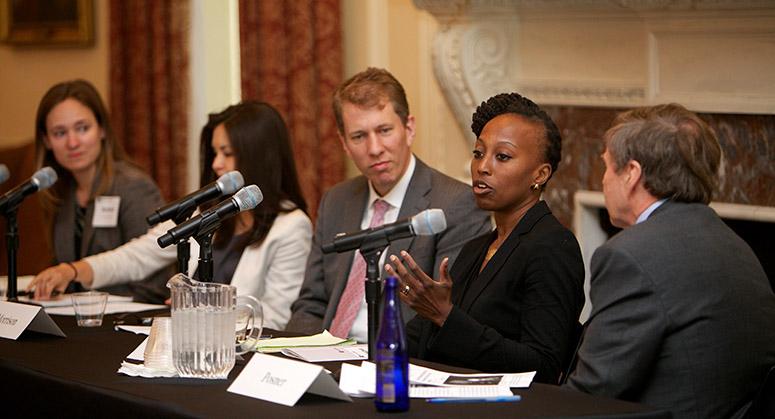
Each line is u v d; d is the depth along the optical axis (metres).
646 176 5.98
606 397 5.66
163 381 5.84
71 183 10.57
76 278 9.30
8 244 8.44
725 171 9.92
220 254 9.05
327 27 12.99
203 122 14.88
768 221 9.42
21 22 16.72
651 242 5.77
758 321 5.80
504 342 6.42
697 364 5.66
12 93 17.27
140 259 9.79
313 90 13.16
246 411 5.14
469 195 8.12
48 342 7.06
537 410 5.08
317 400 5.34
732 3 9.21
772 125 9.54
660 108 6.11
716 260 5.78
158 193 10.55
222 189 6.71
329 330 8.30
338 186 8.86
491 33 11.38
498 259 6.87
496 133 6.91
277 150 9.10
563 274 6.62
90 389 5.75
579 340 6.40
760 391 5.60
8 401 6.41
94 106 10.38
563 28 10.90
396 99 8.18
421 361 6.30
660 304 5.67
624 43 10.41
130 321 7.93
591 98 10.73
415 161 8.38
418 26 12.03
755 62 9.34
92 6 15.95
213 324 5.86
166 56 14.70
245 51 13.58
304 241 9.08
